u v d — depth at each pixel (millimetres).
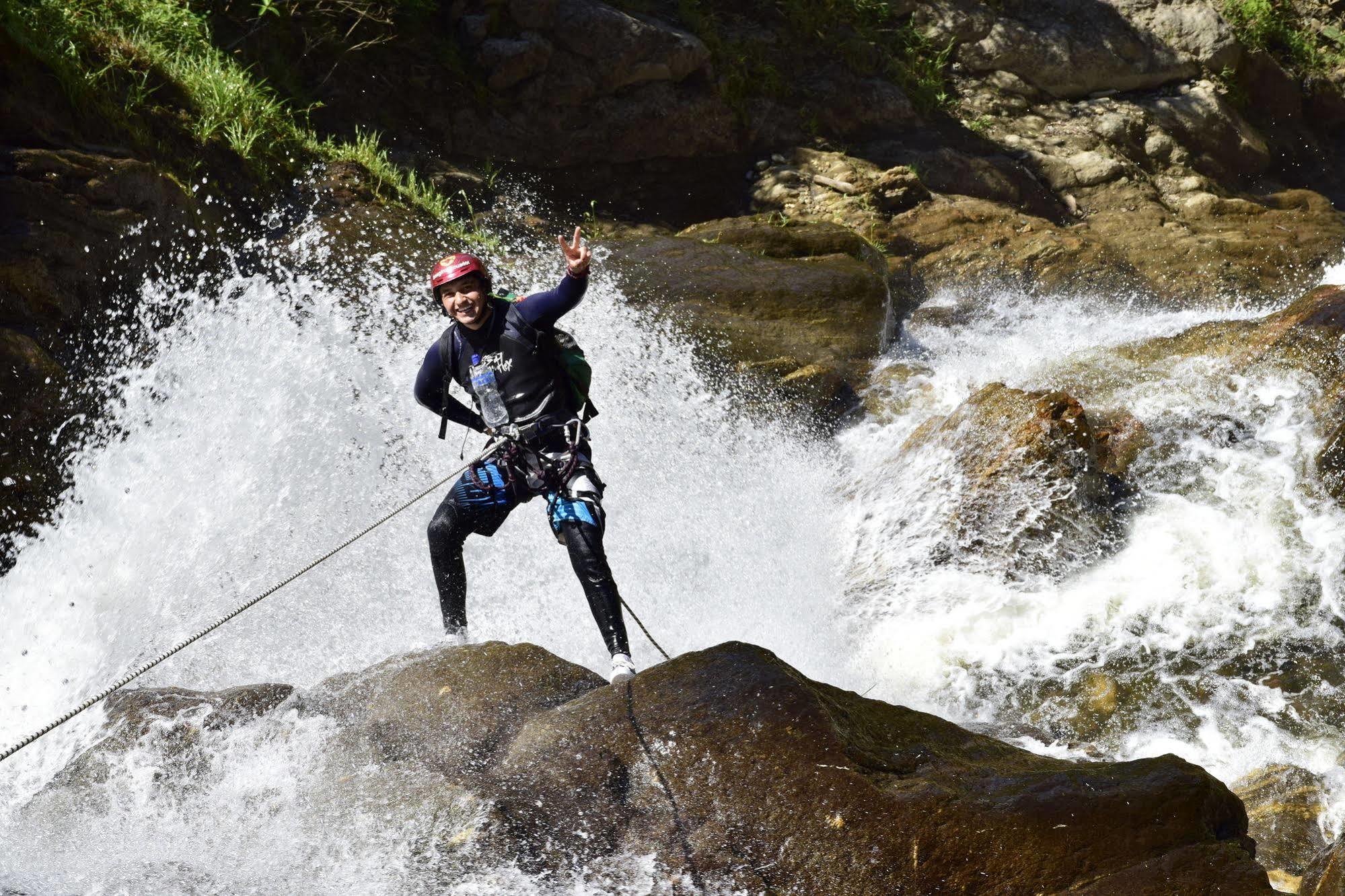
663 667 8547
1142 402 18203
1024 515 15586
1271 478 15969
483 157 30469
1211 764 11945
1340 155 43344
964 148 36625
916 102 37656
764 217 29969
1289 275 31875
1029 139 37531
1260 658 13492
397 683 9000
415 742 8320
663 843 7254
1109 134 38219
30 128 17891
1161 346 19984
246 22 27391
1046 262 30250
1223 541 15242
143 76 21656
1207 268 31406
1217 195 37688
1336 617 13805
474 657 9195
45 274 16750
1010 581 15445
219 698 9266
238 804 8180
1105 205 35719
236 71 24812
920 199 33156
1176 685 13234
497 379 9875
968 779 7676
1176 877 6793
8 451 15273
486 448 9891
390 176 25891
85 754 8828
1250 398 17422
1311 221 35938
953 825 7137
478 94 30547
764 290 23828
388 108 29344
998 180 35219
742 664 8359
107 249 17922
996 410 16688
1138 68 40250
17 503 15109
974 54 39312
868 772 7621
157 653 13469
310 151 24922
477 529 10258
